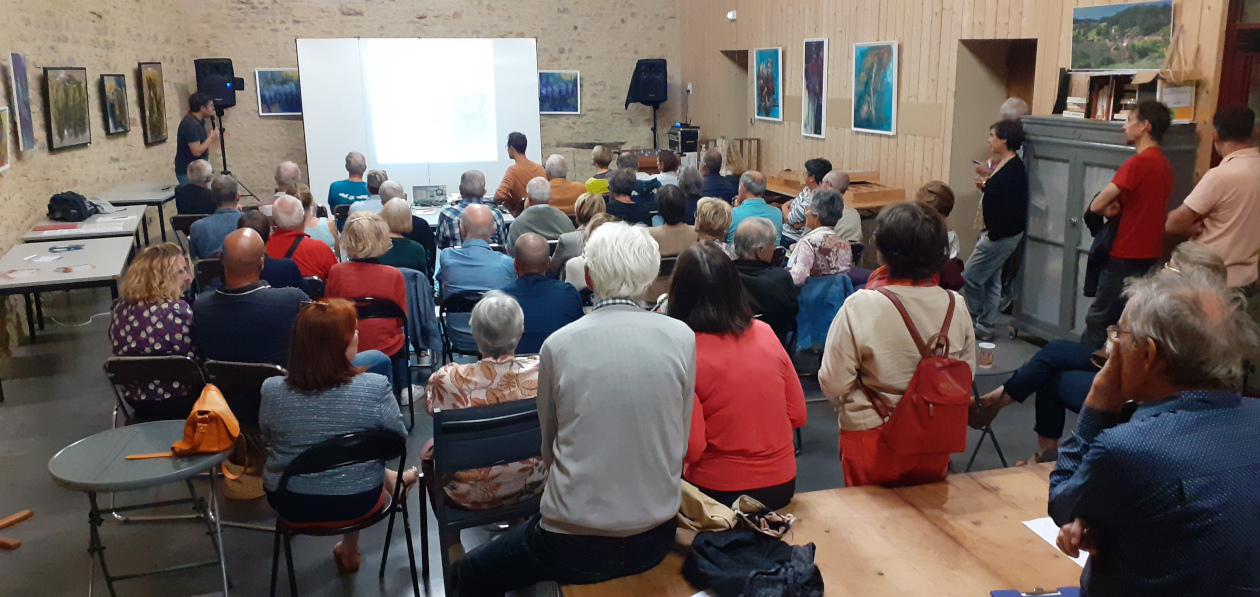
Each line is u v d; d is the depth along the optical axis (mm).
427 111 11016
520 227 5523
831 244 4387
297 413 2613
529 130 11281
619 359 1848
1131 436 1418
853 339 2373
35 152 6863
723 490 2211
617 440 1848
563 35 12164
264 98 11570
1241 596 1384
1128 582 1468
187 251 8797
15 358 5633
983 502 2354
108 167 8500
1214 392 1442
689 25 12023
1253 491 1366
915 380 2299
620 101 12531
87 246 5938
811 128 8828
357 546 3090
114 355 3393
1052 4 5281
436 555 3191
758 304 3854
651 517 1891
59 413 4691
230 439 2590
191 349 3404
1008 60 6348
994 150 5273
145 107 9477
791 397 2297
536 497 2693
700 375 2166
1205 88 4262
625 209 5926
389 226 4762
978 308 5492
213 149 11586
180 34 10969
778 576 1879
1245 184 3686
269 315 3367
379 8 11617
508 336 2600
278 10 11375
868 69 7539
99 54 8359
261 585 3012
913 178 6996
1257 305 3812
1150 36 4520
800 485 3658
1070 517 1539
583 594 1950
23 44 6742
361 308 4020
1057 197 4977
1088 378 3047
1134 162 4043
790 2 9062
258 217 4969
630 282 1918
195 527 3420
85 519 3516
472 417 2428
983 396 3377
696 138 10812
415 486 3748
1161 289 1488
